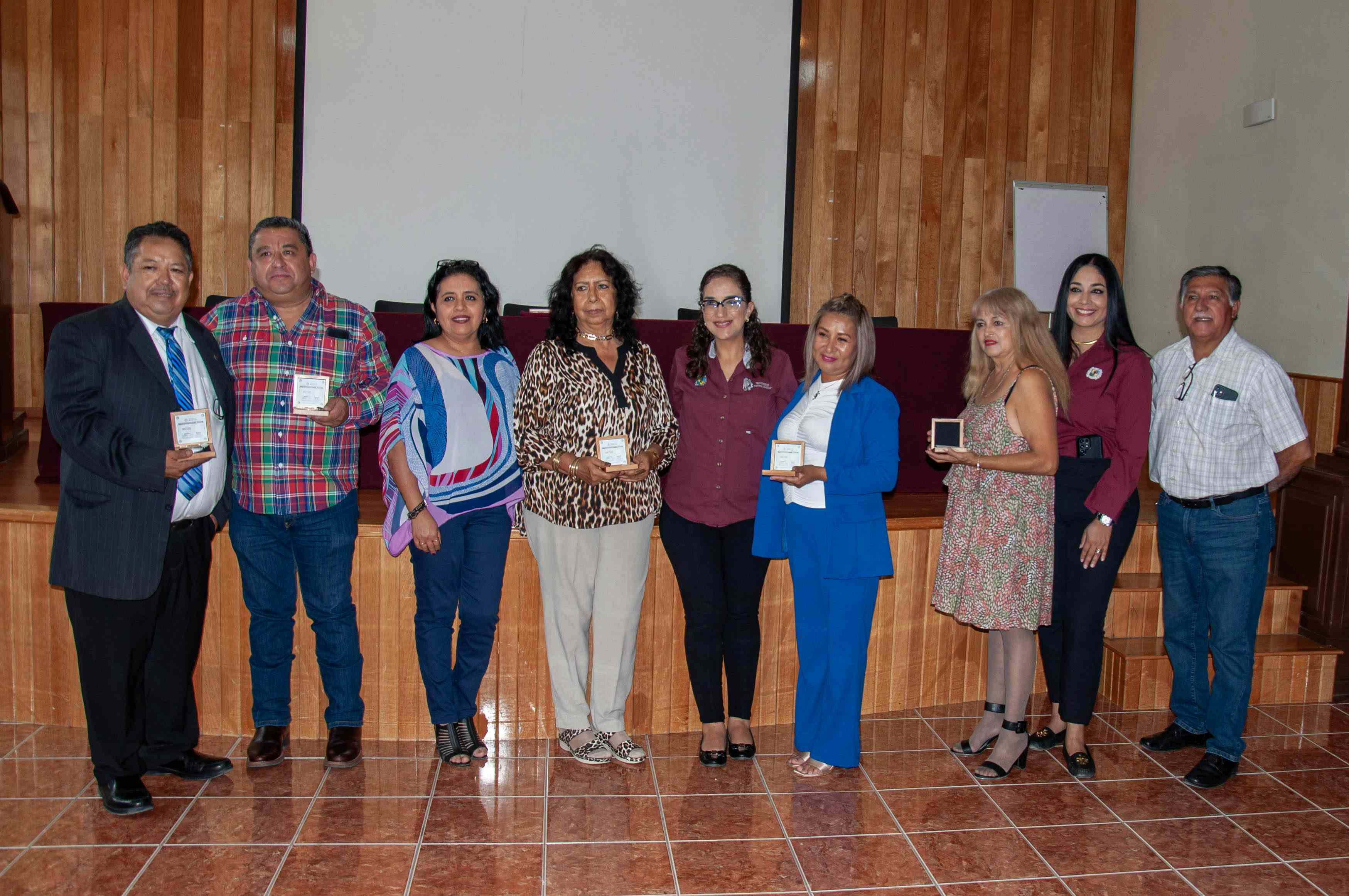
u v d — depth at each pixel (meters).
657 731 3.45
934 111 6.44
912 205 6.47
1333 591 3.92
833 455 2.92
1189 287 3.19
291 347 2.86
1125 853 2.68
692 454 3.06
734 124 6.31
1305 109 4.73
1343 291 4.37
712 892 2.42
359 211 6.08
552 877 2.46
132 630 2.66
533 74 6.12
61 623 3.28
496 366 3.03
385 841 2.62
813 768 3.12
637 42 6.19
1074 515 3.10
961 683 3.82
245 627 3.27
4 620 3.28
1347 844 2.76
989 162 6.51
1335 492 3.91
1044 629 3.34
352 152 6.04
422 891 2.38
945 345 4.48
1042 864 2.61
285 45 5.96
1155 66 6.25
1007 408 2.99
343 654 3.05
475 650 3.09
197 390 2.69
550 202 6.20
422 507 2.91
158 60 5.90
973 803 2.96
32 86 5.81
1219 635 3.18
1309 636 4.03
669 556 3.13
